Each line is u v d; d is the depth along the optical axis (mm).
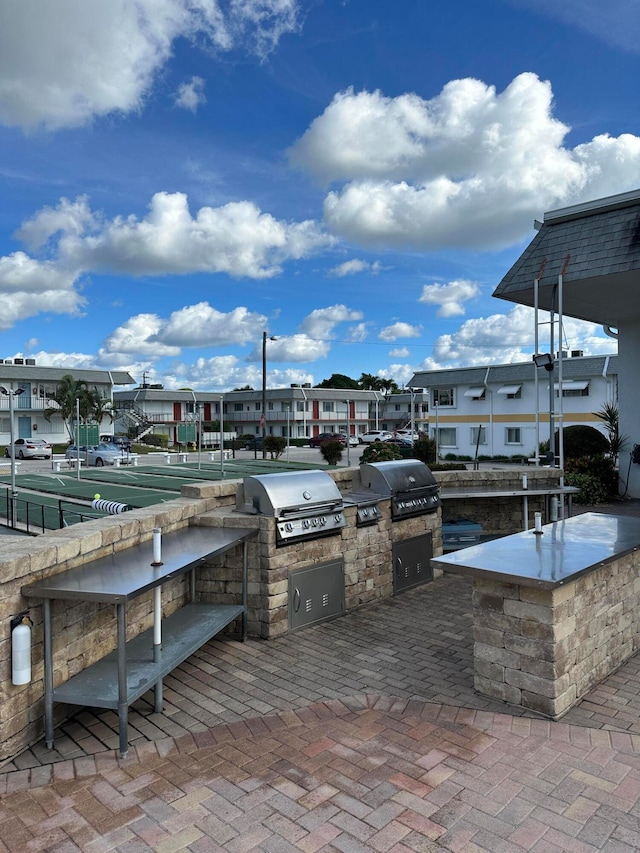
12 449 12977
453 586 7492
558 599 4066
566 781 3307
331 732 3891
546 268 11188
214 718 4098
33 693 3752
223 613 5344
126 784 3334
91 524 4750
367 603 6707
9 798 3213
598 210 10789
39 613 3787
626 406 14984
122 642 3566
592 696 4398
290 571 5793
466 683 4648
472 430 32000
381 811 3066
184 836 2900
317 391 57719
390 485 7031
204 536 5316
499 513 9383
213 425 56844
